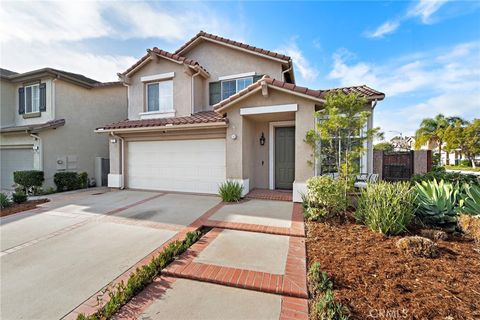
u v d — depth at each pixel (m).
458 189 7.15
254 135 12.05
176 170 12.27
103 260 4.84
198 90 13.26
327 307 3.05
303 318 3.14
